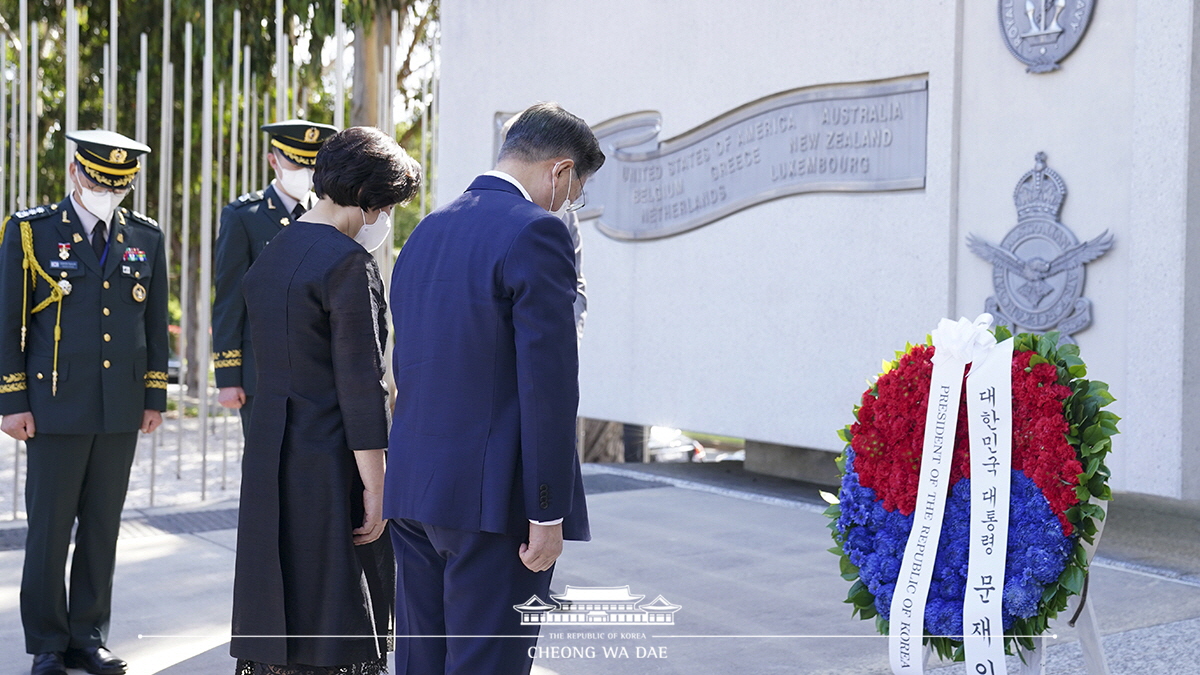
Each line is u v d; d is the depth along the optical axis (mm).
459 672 2266
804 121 6324
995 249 5391
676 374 7195
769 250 6559
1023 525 2533
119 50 12781
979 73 5484
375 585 2805
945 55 5586
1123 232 4918
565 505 2234
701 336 7016
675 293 7203
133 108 13266
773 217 6531
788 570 4727
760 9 6574
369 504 2682
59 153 12766
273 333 2623
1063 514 2488
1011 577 2533
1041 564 2492
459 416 2252
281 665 2600
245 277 2717
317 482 2619
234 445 10273
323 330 2633
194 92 13141
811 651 3621
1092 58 5020
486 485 2230
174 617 3986
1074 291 5082
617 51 7590
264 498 2615
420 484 2260
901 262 5824
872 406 2807
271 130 4359
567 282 2264
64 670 3342
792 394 6426
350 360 2615
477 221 2326
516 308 2215
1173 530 5426
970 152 5531
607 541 5301
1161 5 4715
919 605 2615
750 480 7328
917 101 5734
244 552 2631
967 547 2611
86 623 3449
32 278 3480
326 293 2600
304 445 2611
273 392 2635
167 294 3801
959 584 2605
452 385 2264
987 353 2617
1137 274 4840
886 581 2721
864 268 6016
